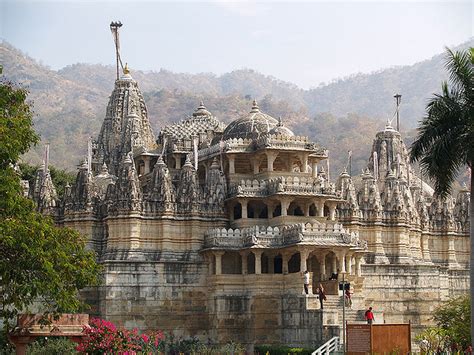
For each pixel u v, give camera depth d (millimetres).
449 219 142250
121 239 117000
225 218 121875
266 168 126000
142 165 140125
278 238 114062
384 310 124375
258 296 113125
